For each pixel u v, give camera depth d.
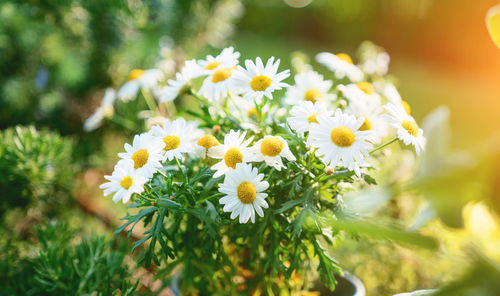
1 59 0.86
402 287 0.62
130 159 0.43
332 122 0.42
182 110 0.51
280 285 0.49
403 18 3.24
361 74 0.58
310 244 0.48
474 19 2.52
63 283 0.53
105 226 0.83
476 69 2.50
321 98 0.49
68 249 0.59
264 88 0.45
